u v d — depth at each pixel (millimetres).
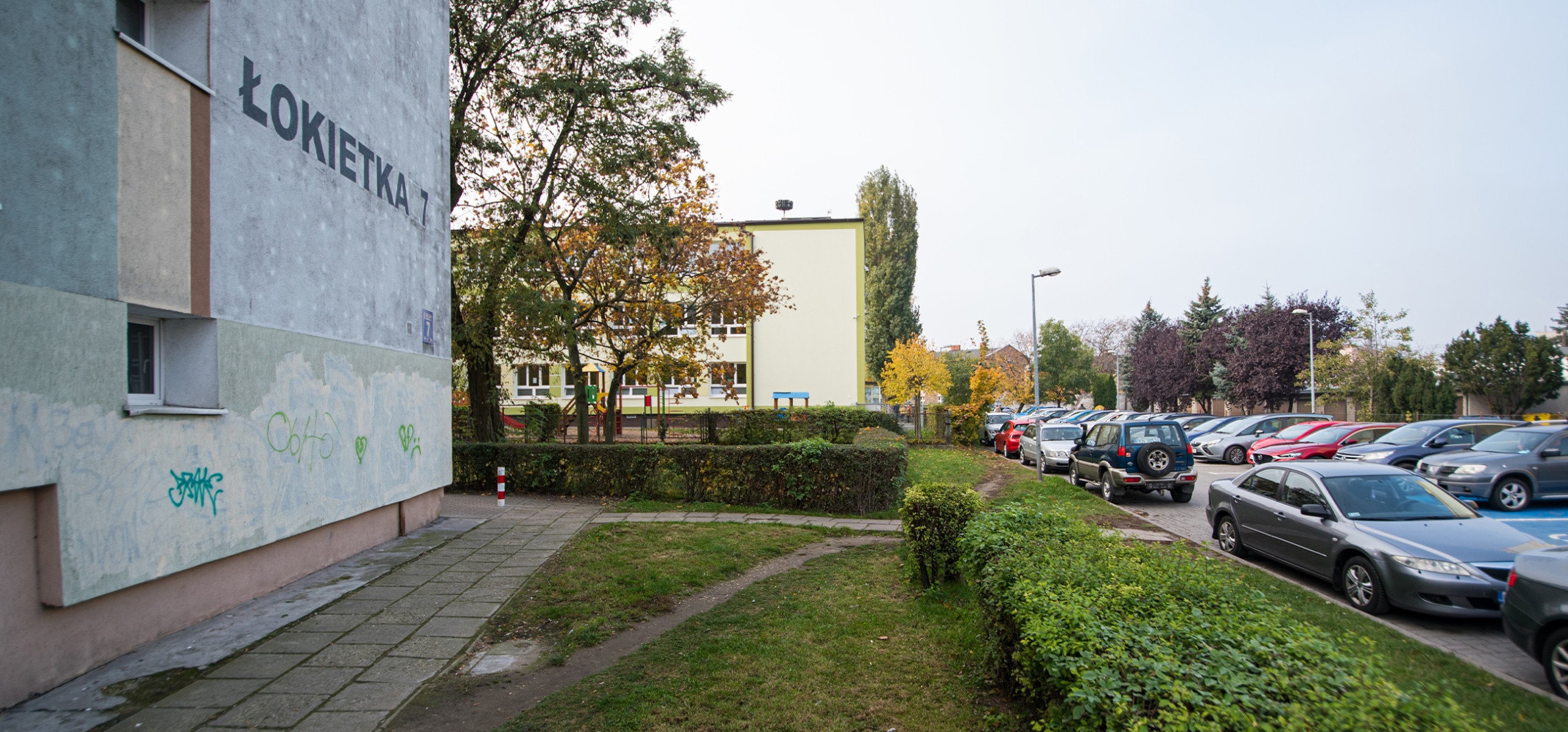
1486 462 12391
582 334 18922
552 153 16734
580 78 15938
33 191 4562
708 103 16938
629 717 4305
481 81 16141
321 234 7953
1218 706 2518
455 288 16016
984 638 5012
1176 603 3719
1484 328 33531
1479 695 4660
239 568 6676
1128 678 2822
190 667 5164
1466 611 6227
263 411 6867
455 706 4570
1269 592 7379
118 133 5215
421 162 10758
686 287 20469
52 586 4637
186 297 5883
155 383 6090
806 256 37406
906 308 53188
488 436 17375
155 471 5500
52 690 4695
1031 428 23562
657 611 6645
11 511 4453
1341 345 37969
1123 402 67812
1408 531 6957
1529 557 5090
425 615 6434
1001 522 5770
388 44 9672
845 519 11953
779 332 37250
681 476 13500
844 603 6762
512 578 7734
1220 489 9953
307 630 6000
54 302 4664
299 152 7535
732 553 8914
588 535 10078
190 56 6141
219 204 6293
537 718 4332
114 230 5160
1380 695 2531
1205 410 52094
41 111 4633
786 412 29734
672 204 18500
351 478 8578
